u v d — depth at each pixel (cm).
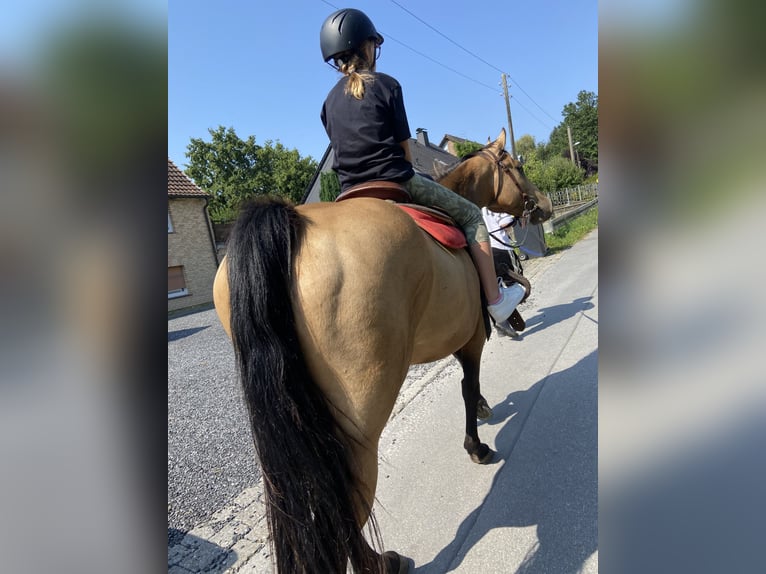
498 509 244
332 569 131
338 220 150
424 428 340
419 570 214
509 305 259
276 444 128
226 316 161
